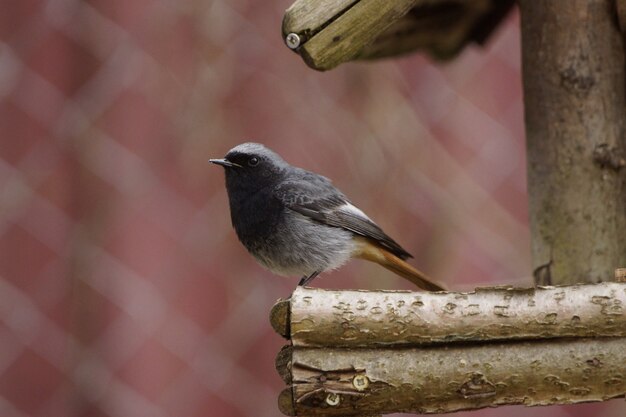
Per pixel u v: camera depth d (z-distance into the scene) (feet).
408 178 38.91
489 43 37.81
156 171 37.47
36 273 36.32
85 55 37.35
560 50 28.14
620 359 20.67
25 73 36.78
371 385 20.39
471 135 40.98
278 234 30.55
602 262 27.30
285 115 38.27
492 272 39.86
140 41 37.52
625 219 27.53
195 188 37.65
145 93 37.47
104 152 37.09
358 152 38.32
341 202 31.07
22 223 36.42
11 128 36.58
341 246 30.58
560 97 28.07
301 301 20.52
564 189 27.81
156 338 36.91
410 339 20.62
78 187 36.91
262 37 38.32
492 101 41.57
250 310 37.70
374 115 38.60
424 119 40.42
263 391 37.35
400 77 39.27
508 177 40.96
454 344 20.84
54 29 37.14
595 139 27.63
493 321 20.68
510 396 20.79
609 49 27.96
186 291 37.35
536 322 20.67
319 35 24.31
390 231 38.27
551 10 28.35
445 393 20.67
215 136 37.55
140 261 37.06
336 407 20.39
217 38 37.68
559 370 20.68
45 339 36.14
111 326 36.58
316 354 20.49
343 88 38.58
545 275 27.96
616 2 27.81
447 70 41.11
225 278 37.60
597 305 20.67
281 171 31.40
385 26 24.63
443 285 30.27
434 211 39.14
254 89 38.14
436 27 35.37
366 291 20.89
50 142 36.83
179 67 37.58
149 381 36.60
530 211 28.73
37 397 35.86
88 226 36.68
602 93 27.81
